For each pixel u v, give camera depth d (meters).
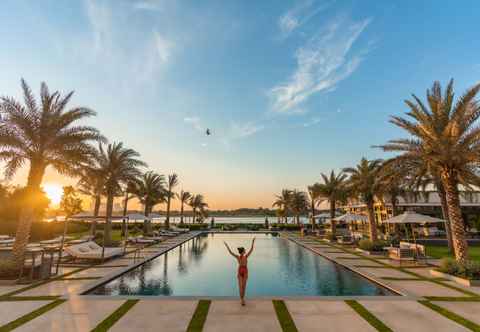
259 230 42.50
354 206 42.72
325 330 5.90
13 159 11.60
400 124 13.23
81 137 12.66
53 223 27.30
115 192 22.22
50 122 12.08
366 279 11.30
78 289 9.13
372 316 6.69
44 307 7.27
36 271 10.48
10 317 6.56
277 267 14.52
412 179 14.88
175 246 22.36
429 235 28.88
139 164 22.28
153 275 12.67
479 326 6.08
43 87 12.29
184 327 6.02
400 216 16.41
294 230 42.97
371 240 18.78
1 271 10.03
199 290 10.40
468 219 28.53
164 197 35.12
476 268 9.98
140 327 6.00
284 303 7.63
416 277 10.91
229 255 19.06
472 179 12.04
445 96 12.55
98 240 23.42
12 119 11.40
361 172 20.72
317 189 28.53
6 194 30.27
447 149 11.52
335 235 26.09
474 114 11.37
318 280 11.67
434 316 6.68
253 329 5.93
